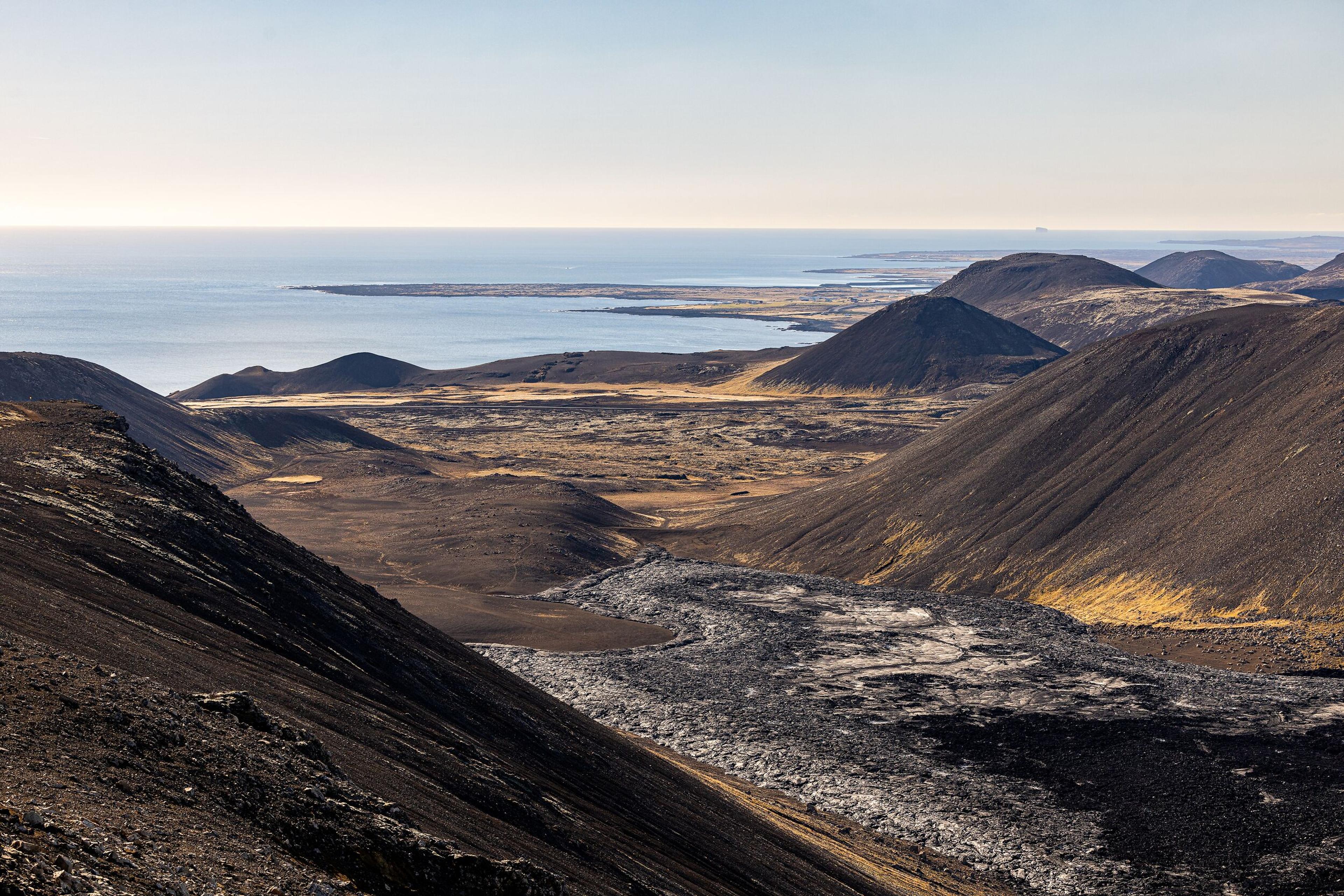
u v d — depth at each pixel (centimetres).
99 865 1179
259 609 3772
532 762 3719
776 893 3438
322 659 3538
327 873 1589
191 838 1422
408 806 2180
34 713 1638
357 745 2514
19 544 3117
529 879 1905
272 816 1688
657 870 2967
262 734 2056
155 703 1905
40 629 2258
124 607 2936
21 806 1252
